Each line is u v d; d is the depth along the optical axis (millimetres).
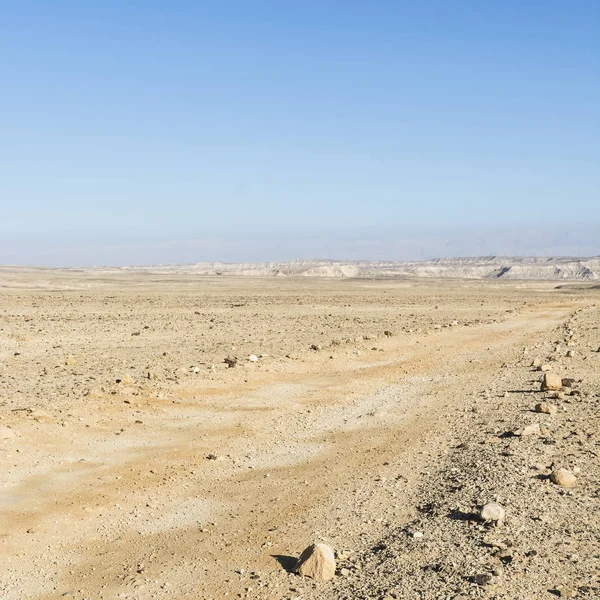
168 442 13695
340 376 21016
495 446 12180
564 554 7594
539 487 9758
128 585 7805
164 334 32719
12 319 39812
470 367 22406
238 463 12422
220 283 114562
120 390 17719
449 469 11195
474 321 41156
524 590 6824
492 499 9367
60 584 7910
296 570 7859
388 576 7453
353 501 10141
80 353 25438
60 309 49812
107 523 9688
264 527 9383
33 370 21078
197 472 11906
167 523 9680
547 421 13789
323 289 96562
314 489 10844
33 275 122938
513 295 84625
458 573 7305
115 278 127625
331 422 15398
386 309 53438
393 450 12836
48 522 9680
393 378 20719
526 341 29562
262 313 47469
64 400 16453
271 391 18719
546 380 17344
